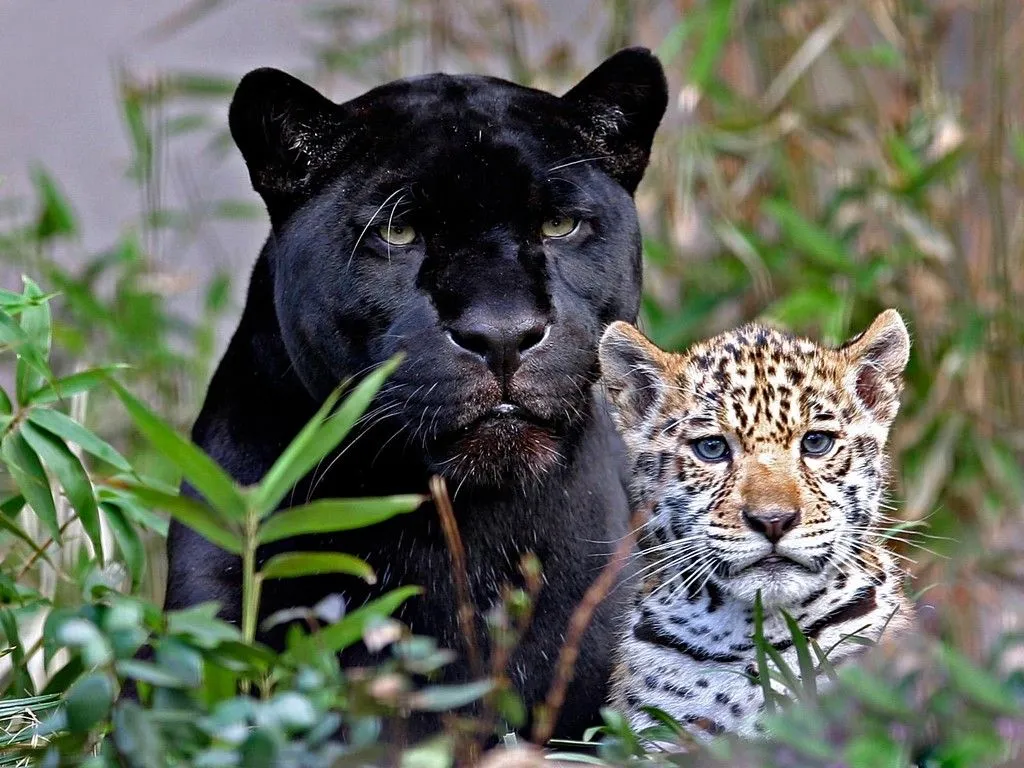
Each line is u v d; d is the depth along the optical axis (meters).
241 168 19.34
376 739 7.73
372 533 9.78
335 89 18.47
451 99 10.10
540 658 10.05
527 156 9.77
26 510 12.55
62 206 15.16
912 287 15.32
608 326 10.12
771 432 10.30
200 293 18.41
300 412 10.12
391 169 9.70
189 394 15.23
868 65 16.12
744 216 15.91
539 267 9.60
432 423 9.35
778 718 7.96
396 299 9.54
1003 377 15.41
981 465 15.21
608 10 16.38
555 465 9.82
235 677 7.66
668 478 10.58
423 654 7.24
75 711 6.93
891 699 7.72
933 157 15.58
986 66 16.08
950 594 14.07
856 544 10.36
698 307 14.93
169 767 7.28
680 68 16.39
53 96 19.62
